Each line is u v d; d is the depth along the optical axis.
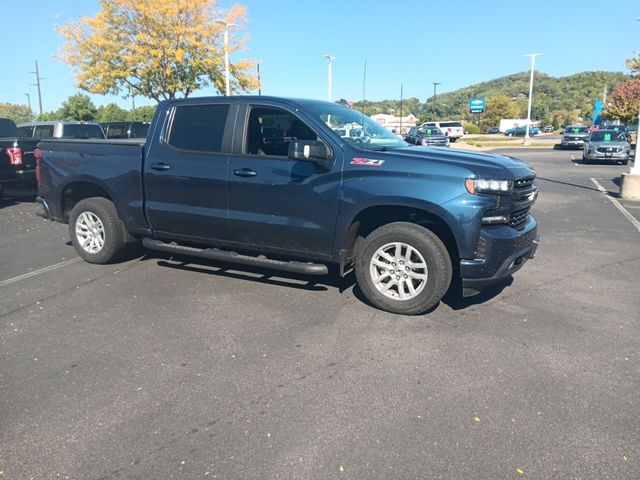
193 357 3.95
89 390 3.48
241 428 3.04
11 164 10.11
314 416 3.16
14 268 6.35
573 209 10.70
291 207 4.94
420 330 4.41
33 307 5.01
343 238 4.78
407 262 4.62
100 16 23.34
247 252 5.55
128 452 2.84
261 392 3.44
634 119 35.47
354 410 3.22
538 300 5.14
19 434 3.01
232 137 5.26
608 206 11.08
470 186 4.30
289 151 4.57
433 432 2.99
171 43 23.95
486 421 3.09
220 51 25.23
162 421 3.12
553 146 37.56
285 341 4.21
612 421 3.09
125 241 6.29
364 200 4.58
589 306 4.98
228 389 3.48
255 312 4.84
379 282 4.80
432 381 3.56
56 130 15.30
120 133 20.20
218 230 5.41
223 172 5.22
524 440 2.91
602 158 22.34
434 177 4.39
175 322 4.62
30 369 3.78
